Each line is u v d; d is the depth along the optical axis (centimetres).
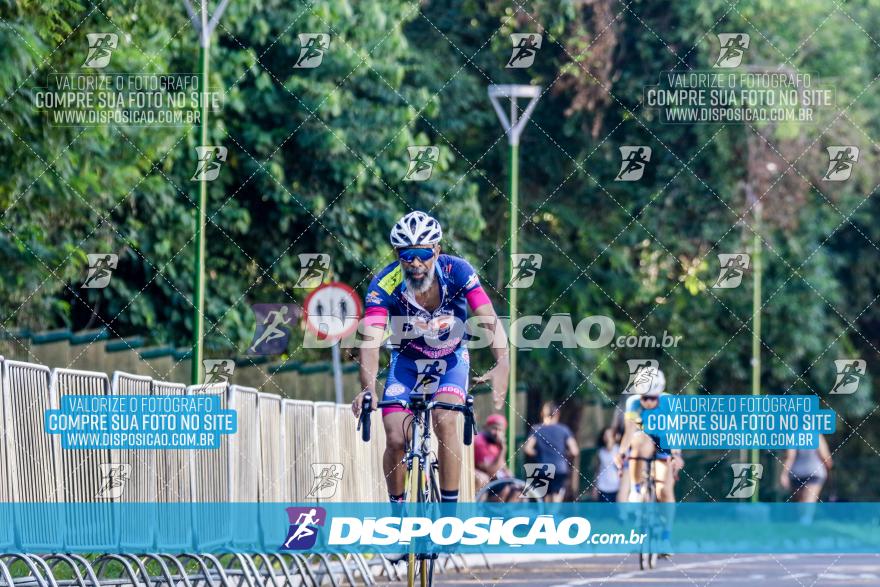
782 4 6650
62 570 2311
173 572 2444
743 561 3575
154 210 4750
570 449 4506
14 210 4038
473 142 6569
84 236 4378
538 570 3216
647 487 3419
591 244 6806
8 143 3919
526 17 6362
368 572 2777
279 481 2855
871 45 7200
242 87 5047
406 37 6272
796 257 7512
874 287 8069
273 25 5056
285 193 5075
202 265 3772
